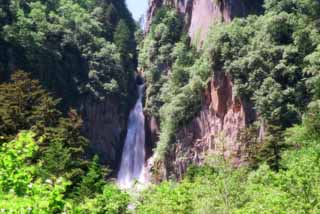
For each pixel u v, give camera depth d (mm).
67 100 106750
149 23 136125
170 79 105750
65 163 39969
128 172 114188
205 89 89062
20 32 99625
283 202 20000
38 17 109688
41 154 40938
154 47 116188
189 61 106250
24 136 13367
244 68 77062
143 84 124875
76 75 111750
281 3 81812
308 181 20609
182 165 89312
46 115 47062
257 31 80625
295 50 72938
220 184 29641
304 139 44500
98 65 116062
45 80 102500
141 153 115188
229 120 80562
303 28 76250
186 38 112500
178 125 93062
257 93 72625
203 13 111500
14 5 107125
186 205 30234
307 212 19703
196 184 35094
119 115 117562
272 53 74688
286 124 68062
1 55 95000
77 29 119312
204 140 87375
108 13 145875
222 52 81750
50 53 105625
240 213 22719
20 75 50750
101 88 113438
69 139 45531
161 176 93688
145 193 35719
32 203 10703
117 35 130625
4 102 45875
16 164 12672
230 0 100750
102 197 33438
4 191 11992
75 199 37531
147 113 112438
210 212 28047
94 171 40375
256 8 98062
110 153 113500
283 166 39312
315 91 63219
